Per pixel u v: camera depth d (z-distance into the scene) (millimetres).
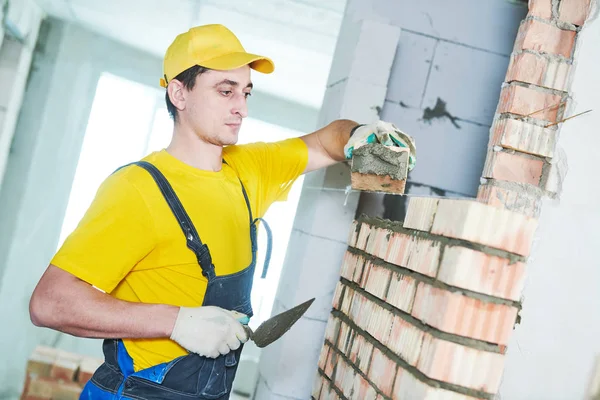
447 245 1342
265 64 1704
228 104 1604
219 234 1577
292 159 1909
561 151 1900
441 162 2459
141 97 5547
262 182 1855
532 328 1803
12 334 4852
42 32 5039
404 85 2447
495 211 1280
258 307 5797
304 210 2408
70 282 1400
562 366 1812
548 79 1941
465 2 2482
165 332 1425
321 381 1995
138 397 1467
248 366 4676
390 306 1600
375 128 1708
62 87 5168
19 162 5109
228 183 1689
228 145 1767
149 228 1479
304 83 5289
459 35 2479
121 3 4254
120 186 1485
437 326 1300
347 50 2373
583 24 1934
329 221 2217
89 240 1428
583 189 1873
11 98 4715
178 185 1565
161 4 4105
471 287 1281
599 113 1886
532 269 1827
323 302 2215
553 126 1920
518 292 1306
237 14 4113
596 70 1898
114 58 5285
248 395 4547
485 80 2484
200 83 1593
